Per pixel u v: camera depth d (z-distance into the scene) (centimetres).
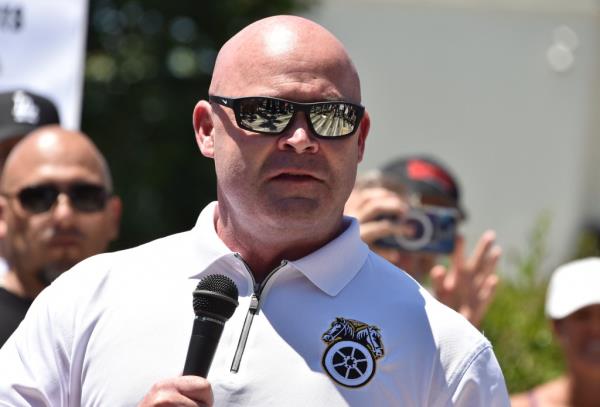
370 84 3225
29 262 1161
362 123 843
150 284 776
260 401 716
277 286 767
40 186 1164
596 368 1332
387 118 3238
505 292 1961
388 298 775
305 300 761
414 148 3241
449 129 3241
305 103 746
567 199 3284
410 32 3228
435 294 1223
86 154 1200
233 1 2873
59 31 1550
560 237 3278
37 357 782
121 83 2859
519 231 3259
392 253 1263
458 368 754
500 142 3256
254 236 780
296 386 719
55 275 1162
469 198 3250
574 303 1338
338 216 788
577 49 3272
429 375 750
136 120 2859
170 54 2875
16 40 1543
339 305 761
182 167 2867
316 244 783
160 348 739
